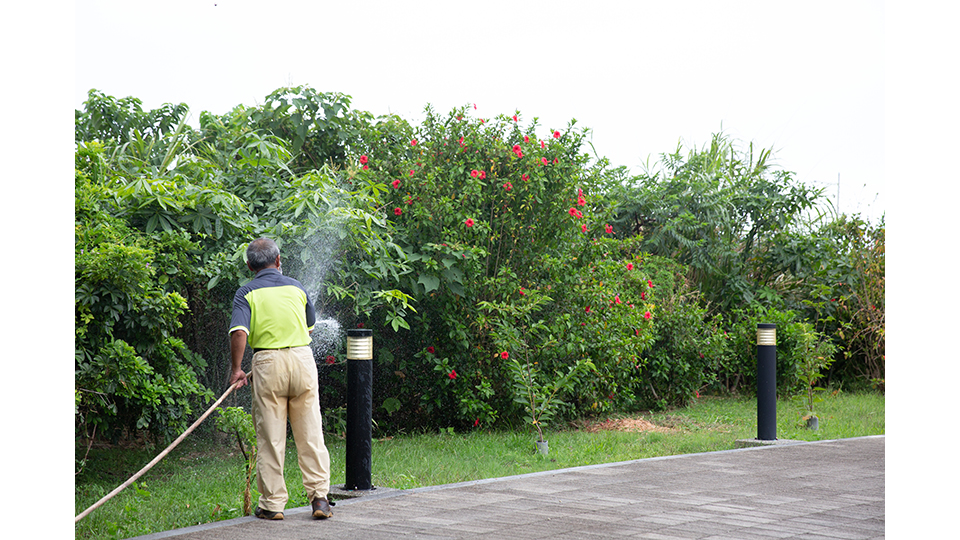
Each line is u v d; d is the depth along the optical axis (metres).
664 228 13.29
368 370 5.54
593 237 10.41
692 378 11.66
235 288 7.29
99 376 5.71
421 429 9.27
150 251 6.12
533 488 5.56
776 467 6.41
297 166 9.83
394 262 8.13
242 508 5.02
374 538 4.23
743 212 14.38
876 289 13.67
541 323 9.03
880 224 13.84
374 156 9.62
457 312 8.93
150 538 4.25
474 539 4.21
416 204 8.65
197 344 7.44
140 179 6.85
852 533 4.35
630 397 10.43
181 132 9.16
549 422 9.41
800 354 10.45
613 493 5.39
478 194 8.73
